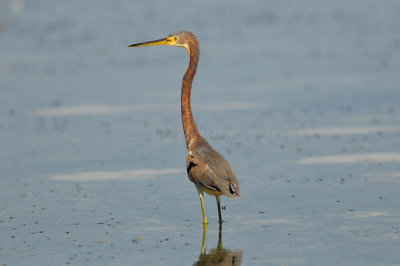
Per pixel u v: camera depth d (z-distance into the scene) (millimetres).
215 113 21031
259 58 31422
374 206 11727
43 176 14664
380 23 40156
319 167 14742
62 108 22594
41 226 11148
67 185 13914
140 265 9180
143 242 10250
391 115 19906
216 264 9164
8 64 31609
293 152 16297
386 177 13641
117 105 22859
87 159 16188
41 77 28469
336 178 13766
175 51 34344
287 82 25781
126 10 45438
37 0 47656
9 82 27547
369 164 14766
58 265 9227
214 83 26250
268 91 24266
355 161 15102
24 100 24047
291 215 11453
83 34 38812
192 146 11781
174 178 14391
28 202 12672
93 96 24500
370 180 13477
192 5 46688
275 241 10109
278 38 36688
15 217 11703
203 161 11297
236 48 34312
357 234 10258
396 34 36375
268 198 12594
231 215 11695
